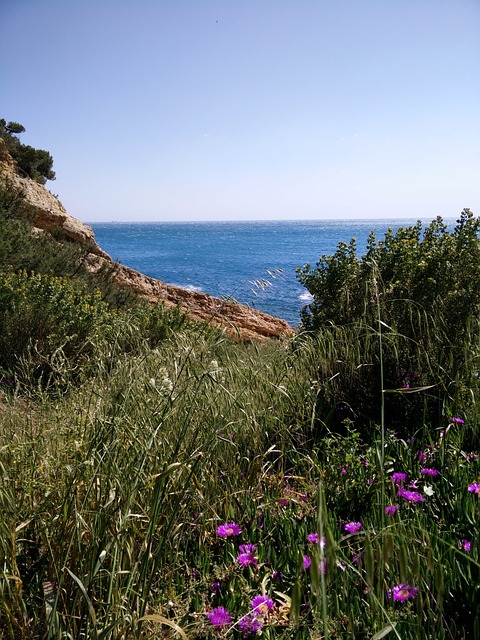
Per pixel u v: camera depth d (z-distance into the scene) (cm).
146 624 178
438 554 196
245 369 394
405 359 398
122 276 1498
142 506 219
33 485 227
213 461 287
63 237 1586
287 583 202
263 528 243
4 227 1179
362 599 179
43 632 175
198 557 224
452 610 179
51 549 192
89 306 771
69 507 203
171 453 239
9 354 646
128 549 191
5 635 170
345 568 188
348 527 217
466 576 192
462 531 221
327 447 297
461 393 349
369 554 134
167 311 843
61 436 281
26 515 218
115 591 176
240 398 333
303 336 484
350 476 267
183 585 205
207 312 1430
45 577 200
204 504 249
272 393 356
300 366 414
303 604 185
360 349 399
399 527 190
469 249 434
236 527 233
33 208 1566
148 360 406
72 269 1262
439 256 442
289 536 231
